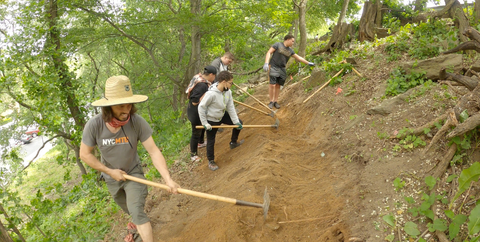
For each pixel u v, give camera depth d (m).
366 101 5.24
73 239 4.62
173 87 15.20
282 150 4.98
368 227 3.10
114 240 4.55
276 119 6.20
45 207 5.52
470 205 2.89
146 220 3.15
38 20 9.75
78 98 10.16
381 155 3.91
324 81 7.01
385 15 10.12
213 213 3.89
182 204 4.68
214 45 15.46
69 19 11.02
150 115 15.23
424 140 3.71
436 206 2.98
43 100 9.48
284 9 13.29
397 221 3.00
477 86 3.52
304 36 12.54
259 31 12.70
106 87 2.90
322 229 3.32
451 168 3.24
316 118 5.88
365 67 6.27
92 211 5.74
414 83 4.80
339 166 4.25
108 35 11.70
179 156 6.68
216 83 4.98
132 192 3.22
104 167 3.17
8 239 3.40
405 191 3.27
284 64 7.14
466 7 6.95
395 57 5.96
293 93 7.93
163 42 13.29
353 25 9.78
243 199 3.85
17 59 9.14
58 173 18.59
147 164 7.59
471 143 3.29
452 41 5.70
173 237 3.91
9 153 9.63
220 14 12.85
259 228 3.45
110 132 3.08
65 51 10.01
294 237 3.32
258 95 9.23
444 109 3.96
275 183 4.09
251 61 17.41
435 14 6.64
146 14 12.33
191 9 12.55
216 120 5.16
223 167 5.36
